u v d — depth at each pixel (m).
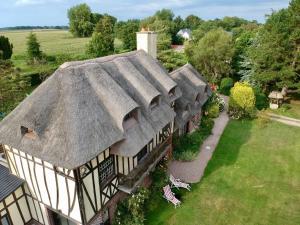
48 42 92.12
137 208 13.45
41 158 10.17
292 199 15.68
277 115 29.47
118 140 11.52
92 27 108.81
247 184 17.09
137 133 12.84
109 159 12.24
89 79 12.20
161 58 48.47
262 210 14.81
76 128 10.18
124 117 11.87
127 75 14.84
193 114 22.38
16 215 12.89
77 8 107.44
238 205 15.20
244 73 37.09
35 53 52.53
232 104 28.53
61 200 11.69
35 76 42.84
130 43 68.38
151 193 15.34
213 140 23.34
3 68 30.89
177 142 20.55
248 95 27.47
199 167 18.95
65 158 9.60
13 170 13.02
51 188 11.74
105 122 11.41
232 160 20.00
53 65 49.69
